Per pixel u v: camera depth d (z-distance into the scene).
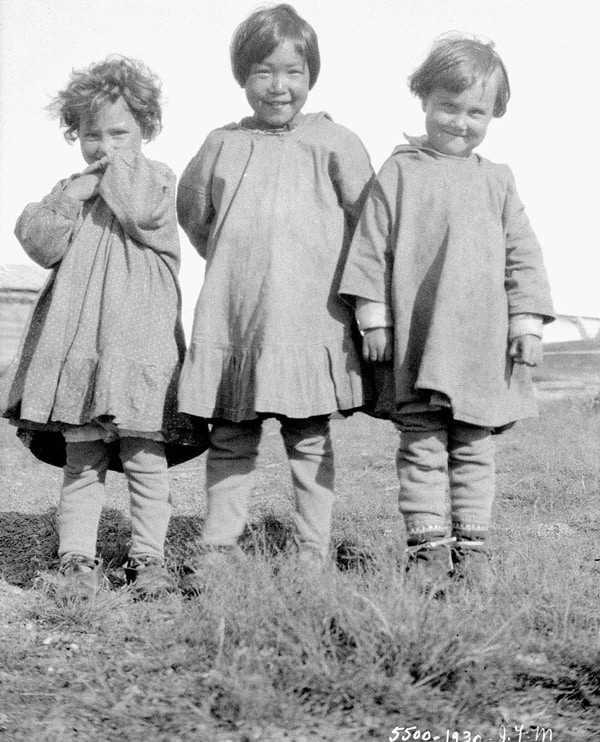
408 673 2.56
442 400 3.28
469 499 3.46
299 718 2.41
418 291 3.40
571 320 9.19
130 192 3.48
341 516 4.27
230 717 2.42
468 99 3.45
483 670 2.58
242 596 2.96
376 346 3.40
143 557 3.44
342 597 2.82
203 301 3.45
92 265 3.55
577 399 7.92
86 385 3.42
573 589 3.12
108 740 2.32
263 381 3.31
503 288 3.44
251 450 3.51
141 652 2.85
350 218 3.61
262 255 3.41
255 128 3.65
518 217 3.53
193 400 3.38
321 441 3.51
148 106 3.74
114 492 5.38
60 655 2.85
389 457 6.03
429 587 3.11
